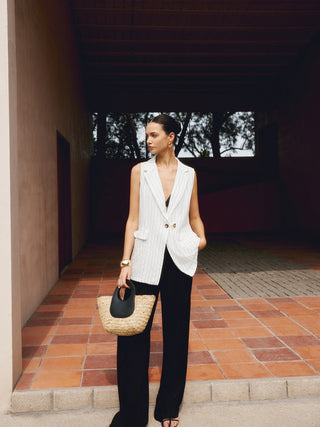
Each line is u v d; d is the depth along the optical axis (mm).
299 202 12766
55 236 5984
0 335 2436
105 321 1967
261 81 13453
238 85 13711
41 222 4922
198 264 7559
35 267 4492
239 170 14859
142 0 8875
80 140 10398
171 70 12398
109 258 8570
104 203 14305
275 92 13727
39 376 2695
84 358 3006
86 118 12305
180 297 2195
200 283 5797
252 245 10633
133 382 2154
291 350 3141
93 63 11695
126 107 14539
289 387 2596
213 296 4961
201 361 2936
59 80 6719
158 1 8953
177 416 2281
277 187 14281
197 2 9078
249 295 4984
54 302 4777
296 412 2430
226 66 12227
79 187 10031
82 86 11070
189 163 14688
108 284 5820
